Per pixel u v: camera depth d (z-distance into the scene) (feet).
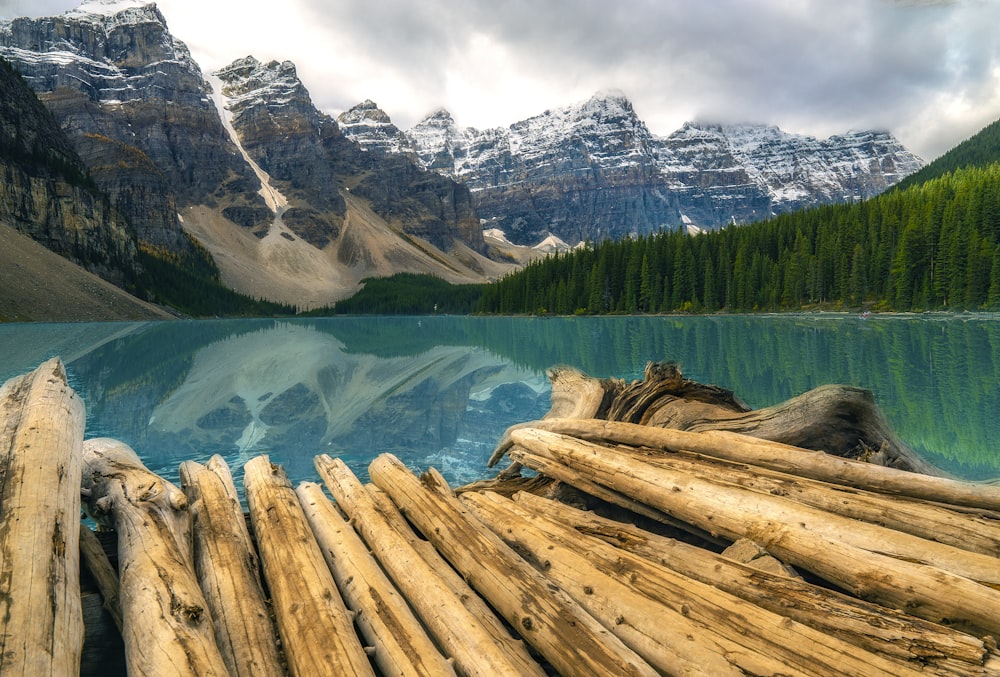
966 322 195.93
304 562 16.30
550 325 260.01
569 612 13.79
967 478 30.55
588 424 28.84
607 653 12.17
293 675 12.37
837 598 13.24
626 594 14.89
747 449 23.09
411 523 21.91
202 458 42.80
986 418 50.34
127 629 12.25
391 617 14.08
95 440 22.70
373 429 52.54
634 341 150.30
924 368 85.66
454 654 12.98
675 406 29.81
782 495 19.60
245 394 72.18
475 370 94.27
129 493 17.30
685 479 20.54
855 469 20.17
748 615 13.04
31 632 10.55
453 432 51.11
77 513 15.26
